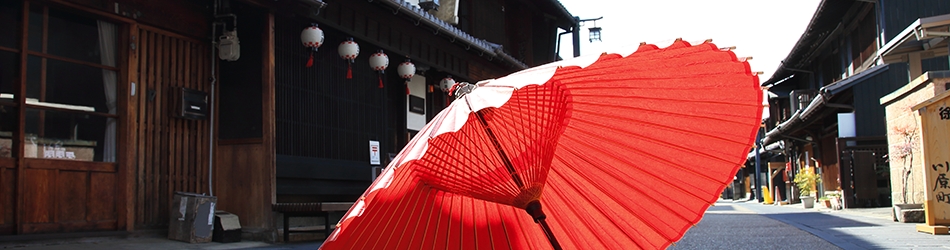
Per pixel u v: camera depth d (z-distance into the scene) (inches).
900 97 528.7
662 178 83.3
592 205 86.3
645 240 83.8
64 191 273.9
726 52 71.7
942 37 465.4
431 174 77.5
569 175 87.2
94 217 285.7
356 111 442.0
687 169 82.0
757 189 1465.3
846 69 866.8
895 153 544.7
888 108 565.6
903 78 710.5
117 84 299.1
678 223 82.3
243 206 339.0
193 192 334.0
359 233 77.0
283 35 372.2
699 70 75.2
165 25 318.3
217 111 347.3
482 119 78.5
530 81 58.2
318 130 398.3
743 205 1196.5
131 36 301.4
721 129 79.2
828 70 976.9
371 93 464.4
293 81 378.3
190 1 332.2
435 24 471.8
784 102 1269.7
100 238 282.5
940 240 320.2
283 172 360.5
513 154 77.4
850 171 729.6
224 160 344.5
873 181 717.3
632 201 84.6
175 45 326.3
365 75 458.3
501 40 719.1
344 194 424.2
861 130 727.7
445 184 77.9
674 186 82.7
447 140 76.5
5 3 257.4
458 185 77.6
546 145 77.7
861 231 391.9
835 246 313.1
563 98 79.4
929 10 664.4
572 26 927.7
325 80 409.4
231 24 344.5
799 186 995.9
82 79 284.2
